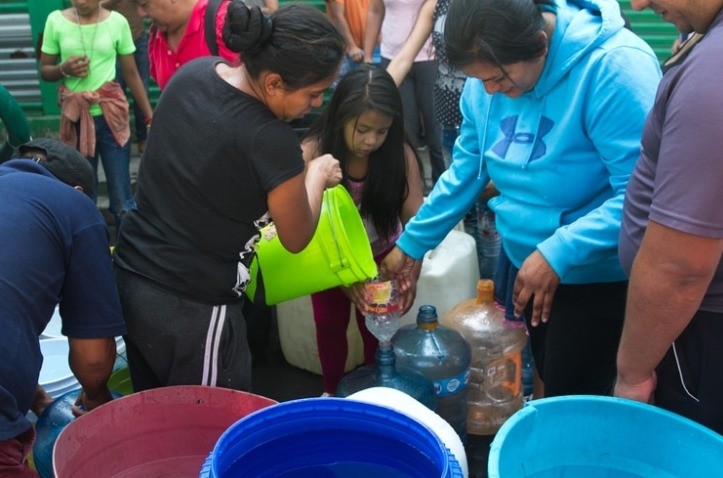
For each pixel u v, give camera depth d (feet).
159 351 6.76
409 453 5.41
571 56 6.38
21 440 5.83
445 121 12.17
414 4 14.96
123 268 6.80
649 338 5.10
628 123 6.26
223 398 6.52
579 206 6.89
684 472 5.30
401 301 8.41
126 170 15.30
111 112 14.73
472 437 9.23
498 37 6.05
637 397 5.53
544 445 5.51
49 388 8.43
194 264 6.51
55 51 14.58
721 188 4.51
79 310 6.36
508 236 7.39
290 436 5.50
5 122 9.51
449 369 8.41
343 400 5.46
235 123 6.00
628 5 17.84
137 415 6.43
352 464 5.63
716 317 5.24
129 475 6.50
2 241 5.82
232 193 6.19
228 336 6.84
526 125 6.87
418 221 8.21
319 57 5.71
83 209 6.36
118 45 14.97
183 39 10.30
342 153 8.25
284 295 7.86
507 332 9.06
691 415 5.56
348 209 7.86
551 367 7.54
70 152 6.82
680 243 4.66
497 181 7.32
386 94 7.88
